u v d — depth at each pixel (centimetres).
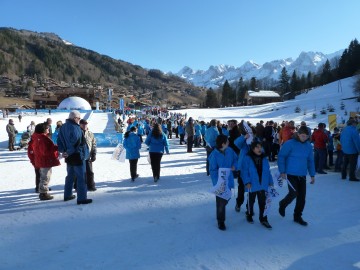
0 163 1290
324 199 705
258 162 548
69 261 415
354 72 10638
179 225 547
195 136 1906
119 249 450
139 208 643
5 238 491
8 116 5612
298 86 12706
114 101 15800
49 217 588
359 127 1134
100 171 1087
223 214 528
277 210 634
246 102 12125
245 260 421
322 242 480
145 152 1630
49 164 704
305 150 554
